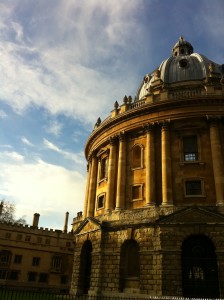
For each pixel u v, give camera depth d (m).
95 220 33.41
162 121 33.53
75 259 36.56
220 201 28.50
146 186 31.95
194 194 30.17
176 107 33.38
